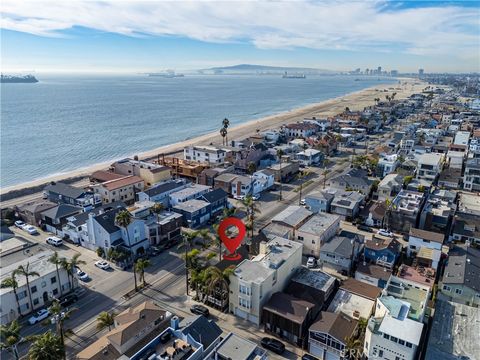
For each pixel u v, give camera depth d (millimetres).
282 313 52062
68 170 147750
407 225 85062
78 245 81875
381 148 160375
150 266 72812
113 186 104688
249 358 40750
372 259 71438
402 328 43969
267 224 87188
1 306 54906
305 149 165125
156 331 49594
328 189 104625
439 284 64875
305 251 76500
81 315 58188
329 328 48750
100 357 43812
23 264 63844
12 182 132625
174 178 125500
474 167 115625
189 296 63094
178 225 85250
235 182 111625
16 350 48031
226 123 174750
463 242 81062
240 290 55875
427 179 120688
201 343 44844
